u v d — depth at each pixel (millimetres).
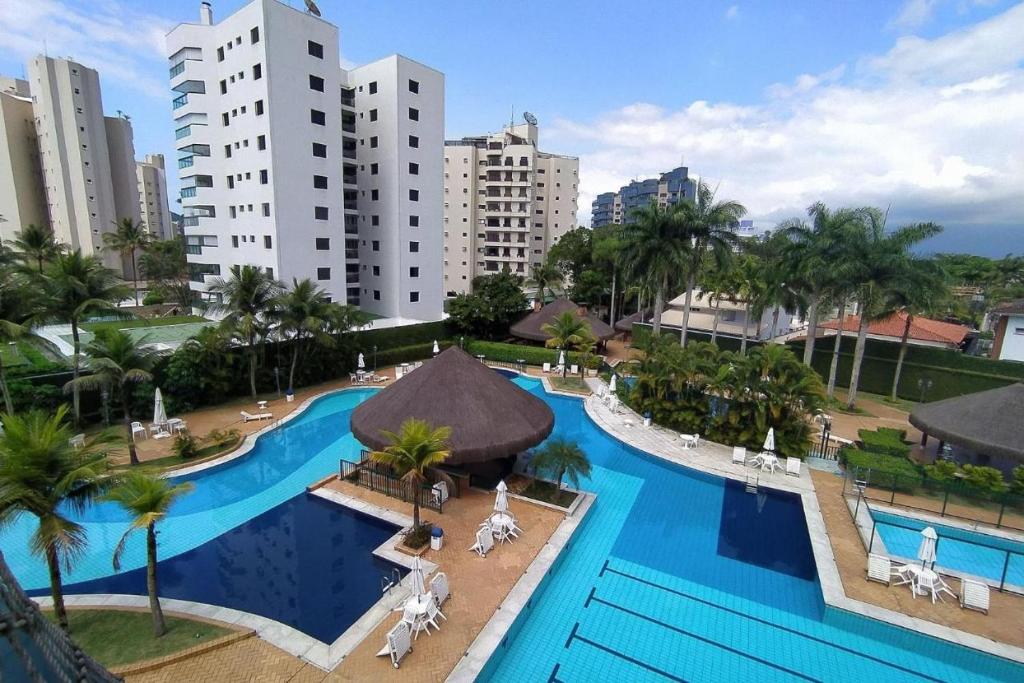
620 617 12938
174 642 10883
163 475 19594
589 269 65438
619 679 10984
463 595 12758
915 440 26375
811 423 26828
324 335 31141
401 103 45438
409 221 47781
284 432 25953
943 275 30953
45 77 73062
